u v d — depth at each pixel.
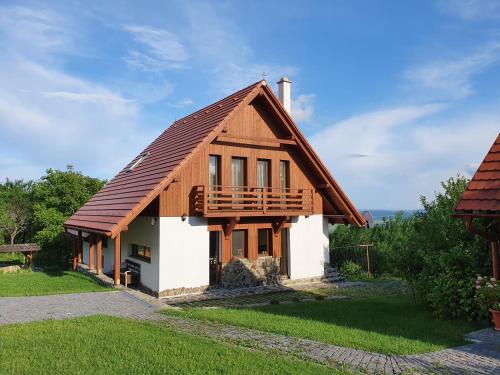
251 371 6.79
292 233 19.94
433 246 12.97
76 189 28.92
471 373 7.06
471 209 10.75
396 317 11.93
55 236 27.31
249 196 18.69
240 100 18.28
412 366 7.34
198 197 16.88
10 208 34.69
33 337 8.71
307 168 20.72
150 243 16.95
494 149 11.54
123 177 21.86
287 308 13.48
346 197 20.75
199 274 17.08
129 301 13.64
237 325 10.48
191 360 7.29
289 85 22.02
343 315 12.24
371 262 23.64
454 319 11.63
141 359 7.34
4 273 21.78
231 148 18.27
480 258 11.79
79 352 7.71
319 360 7.66
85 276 19.73
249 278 18.47
